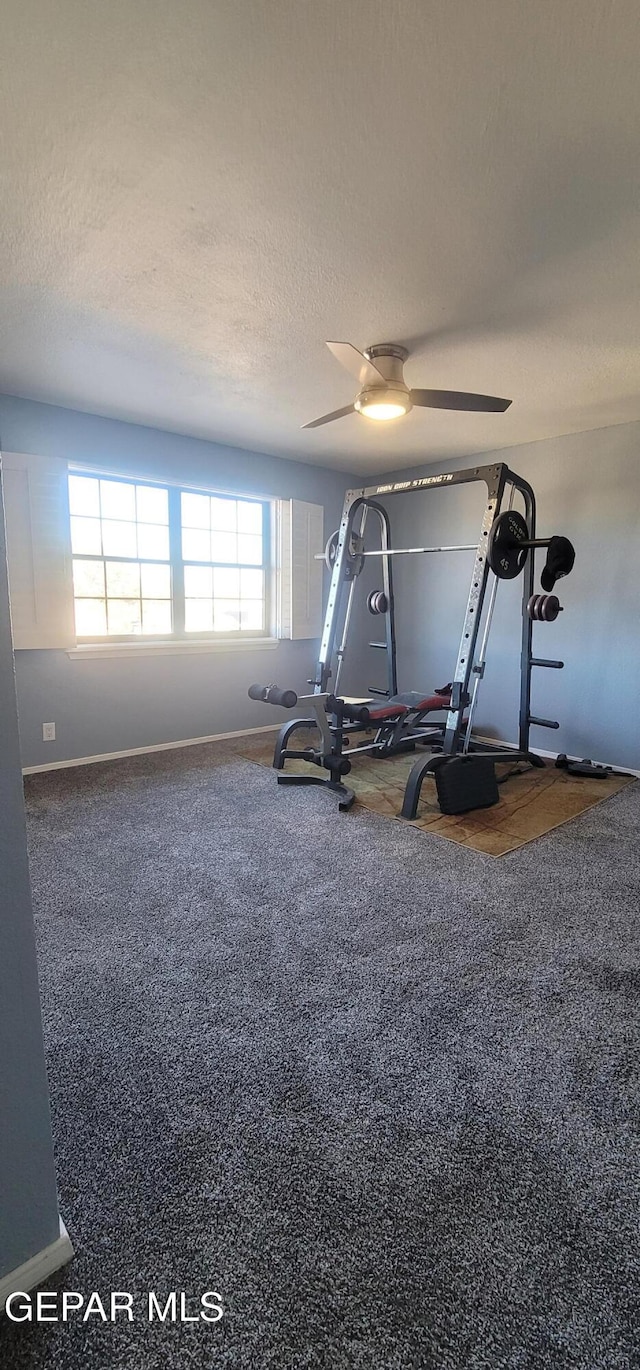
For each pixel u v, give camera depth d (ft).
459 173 4.92
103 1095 4.37
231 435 13.37
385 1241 3.36
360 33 3.67
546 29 3.67
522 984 5.70
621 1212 3.54
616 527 12.57
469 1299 3.09
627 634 12.63
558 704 13.94
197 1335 2.94
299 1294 3.11
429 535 16.62
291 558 15.92
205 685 14.87
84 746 12.84
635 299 7.07
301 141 4.55
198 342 8.38
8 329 7.98
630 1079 4.58
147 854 8.48
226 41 3.72
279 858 8.39
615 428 12.35
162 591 14.12
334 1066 4.67
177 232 5.76
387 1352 2.87
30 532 11.34
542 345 8.38
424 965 5.98
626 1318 3.00
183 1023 5.13
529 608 12.36
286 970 5.87
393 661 14.34
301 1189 3.67
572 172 4.92
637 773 12.68
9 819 2.78
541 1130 4.12
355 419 12.05
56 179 4.96
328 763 11.16
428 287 6.83
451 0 3.47
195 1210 3.53
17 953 2.88
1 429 10.86
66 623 12.06
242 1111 4.24
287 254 6.16
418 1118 4.20
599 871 8.05
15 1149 2.98
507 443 13.94
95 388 10.36
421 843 8.95
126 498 13.29
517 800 11.00
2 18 3.55
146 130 4.43
